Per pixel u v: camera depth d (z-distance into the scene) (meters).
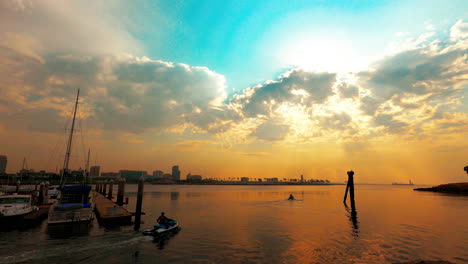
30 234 21.17
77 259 15.14
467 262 15.38
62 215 25.27
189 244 19.02
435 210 43.16
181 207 47.56
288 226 27.20
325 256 16.33
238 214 37.50
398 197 84.06
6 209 23.34
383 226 27.30
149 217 32.88
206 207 48.00
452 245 19.09
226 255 16.42
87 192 28.83
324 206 50.94
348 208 47.06
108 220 26.23
